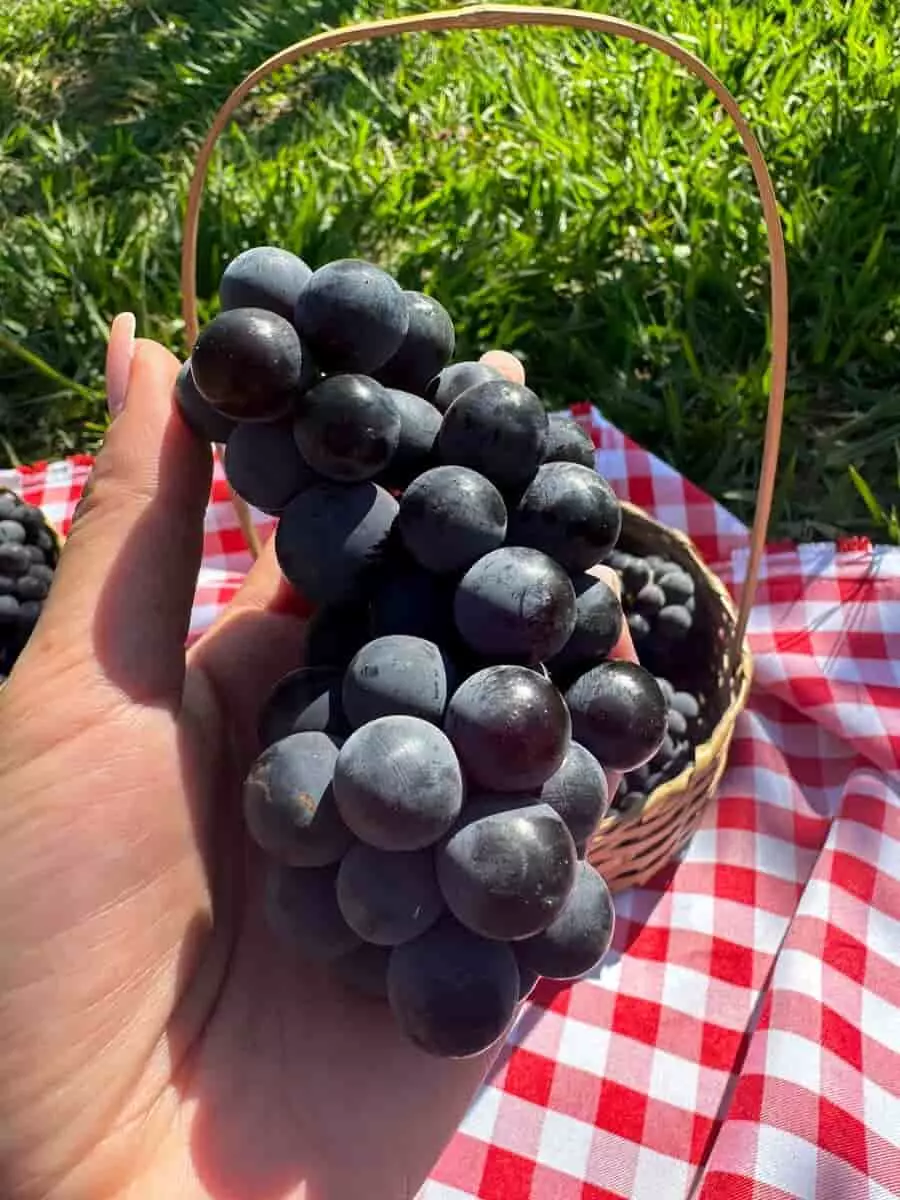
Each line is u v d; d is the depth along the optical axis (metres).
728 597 0.32
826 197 0.50
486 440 0.18
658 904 0.31
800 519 0.42
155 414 0.21
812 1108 0.25
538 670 0.18
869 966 0.27
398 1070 0.21
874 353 0.45
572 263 0.48
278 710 0.19
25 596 0.34
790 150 0.53
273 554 0.27
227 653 0.26
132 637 0.21
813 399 0.45
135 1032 0.20
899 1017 0.27
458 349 0.46
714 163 0.53
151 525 0.21
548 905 0.15
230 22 0.70
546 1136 0.27
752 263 0.48
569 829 0.18
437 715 0.17
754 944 0.30
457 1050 0.16
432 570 0.18
